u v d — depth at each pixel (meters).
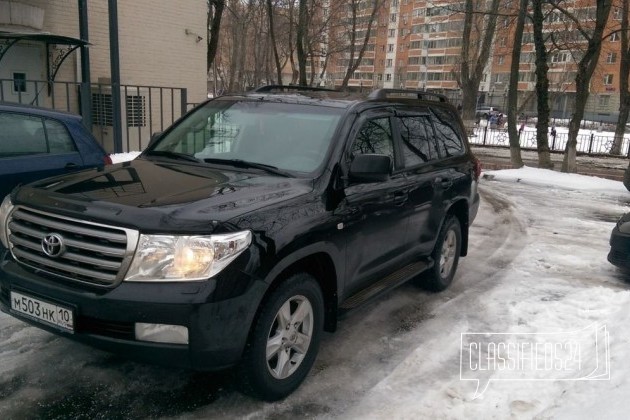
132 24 14.10
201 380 3.55
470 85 32.16
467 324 4.74
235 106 4.63
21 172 4.97
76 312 2.91
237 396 3.40
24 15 11.13
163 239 2.84
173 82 15.47
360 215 3.89
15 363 3.63
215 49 17.77
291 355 3.46
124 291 2.81
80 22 11.17
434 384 3.68
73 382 3.44
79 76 13.00
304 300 3.43
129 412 3.17
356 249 3.92
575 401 3.27
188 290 2.80
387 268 4.51
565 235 8.48
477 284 5.88
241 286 2.92
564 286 5.93
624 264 6.19
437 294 5.50
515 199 11.84
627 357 3.55
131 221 2.87
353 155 4.01
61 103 12.70
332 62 64.06
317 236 3.43
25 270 3.17
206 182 3.55
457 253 5.80
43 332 4.09
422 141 5.16
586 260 7.04
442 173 5.27
